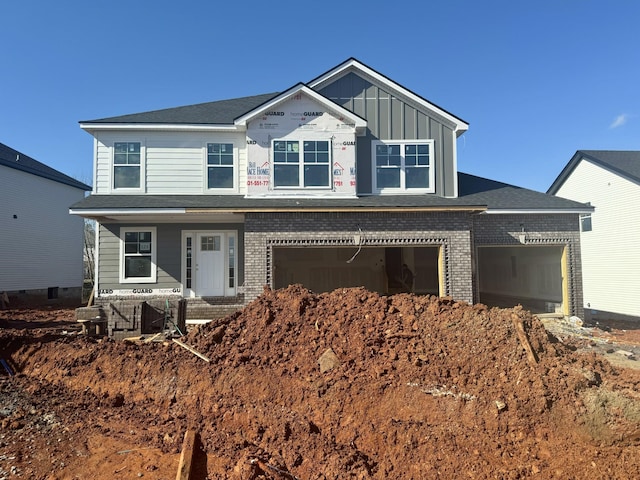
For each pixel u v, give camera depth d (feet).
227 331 26.23
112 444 18.62
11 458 17.34
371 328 23.89
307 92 44.09
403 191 46.62
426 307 25.17
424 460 16.66
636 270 57.26
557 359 20.76
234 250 46.21
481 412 18.13
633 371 23.13
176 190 45.55
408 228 41.29
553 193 75.36
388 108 47.14
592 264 65.67
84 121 44.04
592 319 53.88
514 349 20.93
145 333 32.19
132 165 45.34
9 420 20.16
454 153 47.29
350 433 18.51
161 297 45.01
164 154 45.65
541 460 16.37
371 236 40.96
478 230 44.93
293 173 44.37
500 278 66.13
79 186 83.41
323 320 25.27
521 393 18.58
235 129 45.29
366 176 46.42
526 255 57.82
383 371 20.97
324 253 62.85
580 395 18.34
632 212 57.98
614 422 17.28
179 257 45.47
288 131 44.50
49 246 75.66
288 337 24.58
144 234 45.44
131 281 44.86
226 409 20.68
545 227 45.44
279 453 17.88
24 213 69.92
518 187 52.34
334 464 16.48
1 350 28.17
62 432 19.52
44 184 74.74
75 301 75.10
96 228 45.01
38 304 68.80
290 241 40.34
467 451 16.76
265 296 28.66
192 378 22.80
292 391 20.85
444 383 19.81
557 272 49.85
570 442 16.98
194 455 17.69
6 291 65.92
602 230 63.52
